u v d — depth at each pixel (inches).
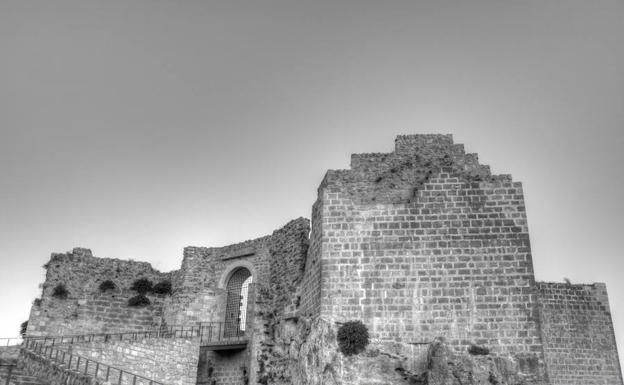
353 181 1347.2
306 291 1406.3
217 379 1576.0
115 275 1786.4
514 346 1159.6
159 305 1781.5
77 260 1764.3
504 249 1235.9
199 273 1764.3
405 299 1223.5
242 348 1557.6
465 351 1163.3
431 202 1295.5
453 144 1363.2
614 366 1590.8
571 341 1595.7
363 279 1252.5
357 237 1289.4
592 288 1660.9
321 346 1208.2
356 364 1170.6
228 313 1715.1
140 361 1355.8
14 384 1130.0
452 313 1198.3
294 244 1553.9
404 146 1378.0
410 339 1190.9
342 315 1230.9
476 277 1221.1
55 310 1685.5
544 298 1627.7
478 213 1272.1
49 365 1138.0
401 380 1154.7
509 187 1284.4
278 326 1503.4
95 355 1289.4
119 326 1723.7
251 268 1690.5
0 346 1421.0
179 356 1434.5
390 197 1316.4
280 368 1418.6
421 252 1256.8
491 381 1117.1
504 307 1190.3
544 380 1126.4
